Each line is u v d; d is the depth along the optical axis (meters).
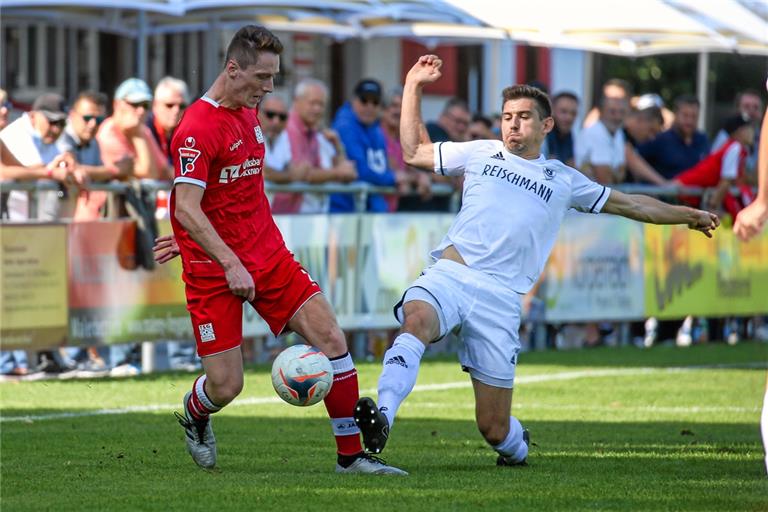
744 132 51.09
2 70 58.34
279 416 29.88
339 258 41.56
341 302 41.72
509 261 22.22
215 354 21.28
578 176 22.72
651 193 48.34
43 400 31.97
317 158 42.28
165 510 18.03
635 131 51.81
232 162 21.00
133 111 37.75
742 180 50.78
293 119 41.91
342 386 21.56
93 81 62.62
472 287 22.02
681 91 88.31
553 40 52.50
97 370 37.53
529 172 22.42
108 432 26.80
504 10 52.38
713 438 27.16
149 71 64.25
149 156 37.91
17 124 36.69
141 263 37.50
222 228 21.27
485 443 25.77
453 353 45.47
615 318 48.06
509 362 22.11
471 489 19.75
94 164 38.03
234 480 20.67
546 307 46.50
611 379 38.47
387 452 24.48
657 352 46.75
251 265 21.41
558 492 19.56
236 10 49.66
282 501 18.62
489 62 73.94
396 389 20.81
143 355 38.12
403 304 21.92
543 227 22.39
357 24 54.06
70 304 36.16
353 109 42.97
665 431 28.23
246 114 21.30
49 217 36.28
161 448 24.62
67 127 37.69
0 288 34.81
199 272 21.19
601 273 47.66
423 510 17.91
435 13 50.72
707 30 53.75
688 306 50.03
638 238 48.50
